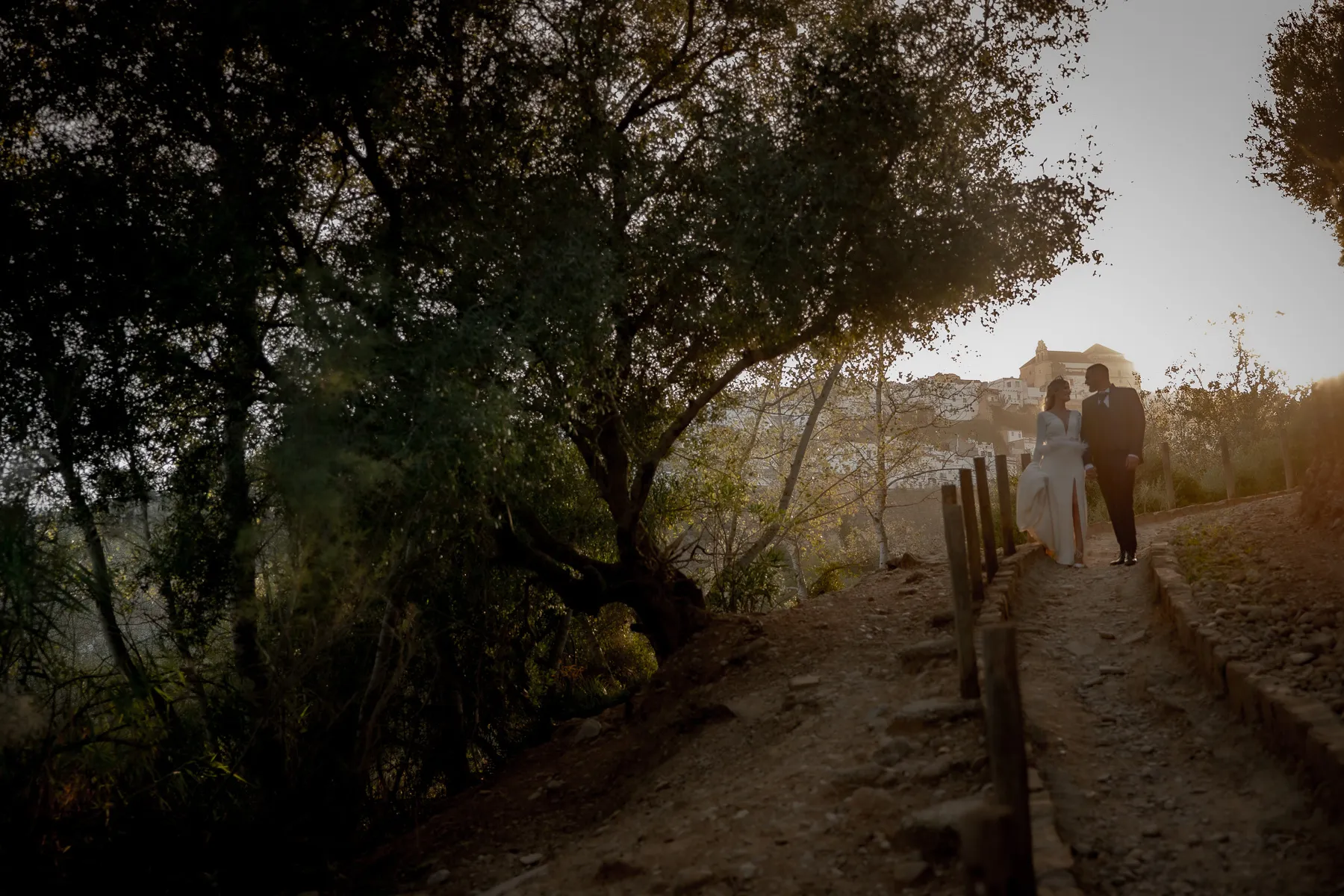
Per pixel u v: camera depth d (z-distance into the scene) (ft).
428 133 25.96
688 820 17.13
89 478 22.88
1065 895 10.82
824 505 59.00
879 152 26.86
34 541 20.80
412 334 22.67
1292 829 12.59
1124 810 14.26
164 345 23.08
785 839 14.73
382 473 20.47
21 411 21.31
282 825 23.73
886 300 28.35
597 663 45.60
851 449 63.67
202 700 24.18
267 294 24.50
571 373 24.63
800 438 58.34
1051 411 33.81
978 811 9.48
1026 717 17.70
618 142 27.20
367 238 25.84
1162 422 66.13
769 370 42.42
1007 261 27.81
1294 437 47.44
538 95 27.27
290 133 25.94
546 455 26.81
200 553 23.86
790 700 22.95
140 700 22.31
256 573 24.20
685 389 32.73
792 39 30.30
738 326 28.30
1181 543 29.14
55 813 21.48
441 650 30.66
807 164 26.18
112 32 23.27
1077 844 13.08
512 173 27.20
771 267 25.90
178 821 23.00
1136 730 17.30
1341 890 11.00
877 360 51.70
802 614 32.55
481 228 25.43
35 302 22.27
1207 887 11.79
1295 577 21.62
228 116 25.39
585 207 26.45
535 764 30.17
